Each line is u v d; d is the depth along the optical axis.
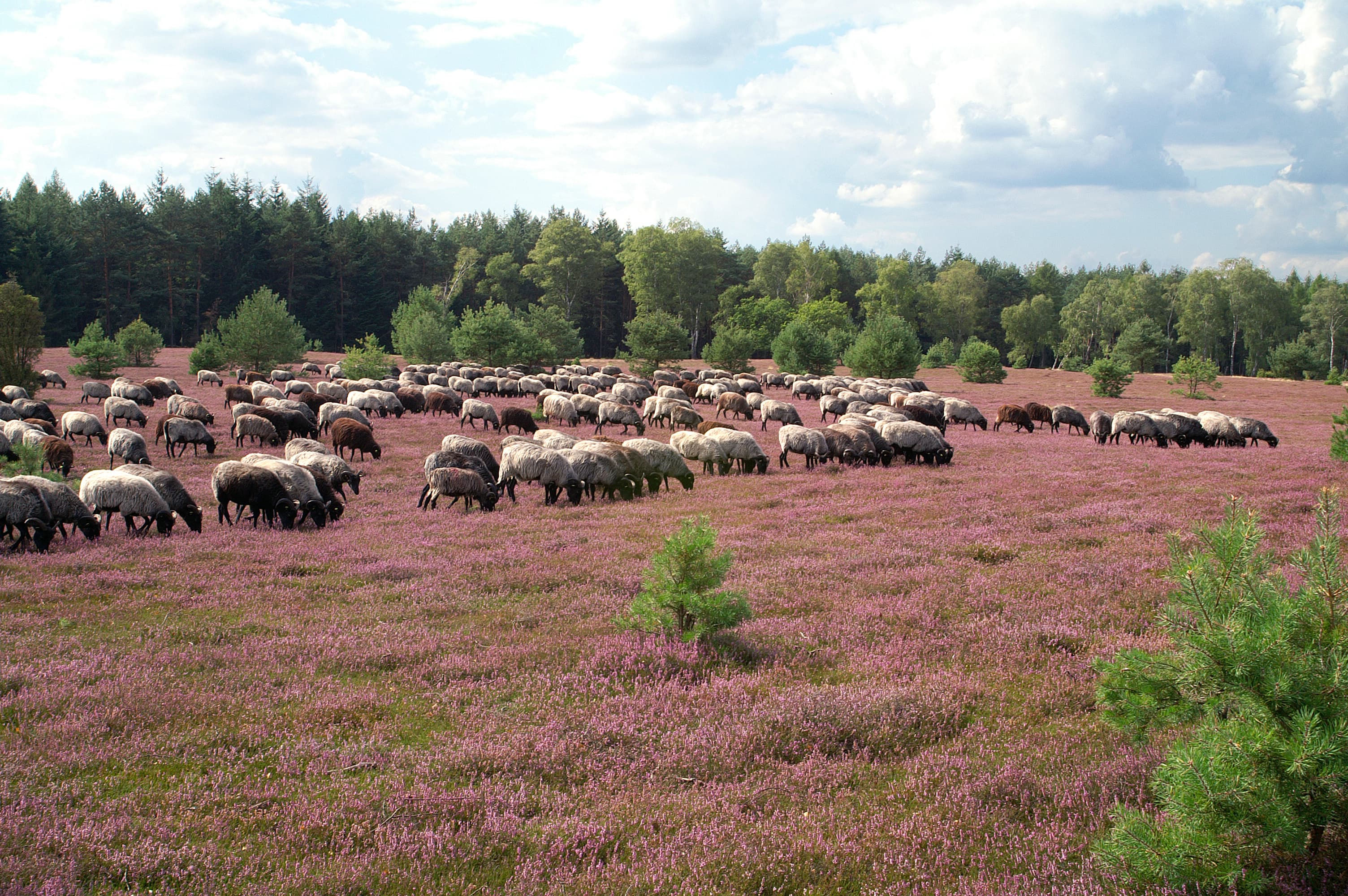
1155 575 12.66
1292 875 4.59
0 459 19.59
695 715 7.68
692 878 5.01
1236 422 35.12
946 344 119.75
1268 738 4.31
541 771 6.56
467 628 10.38
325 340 115.19
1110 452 31.66
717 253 135.62
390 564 13.52
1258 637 4.47
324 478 19.69
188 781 6.11
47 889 4.58
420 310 90.94
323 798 6.02
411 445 31.78
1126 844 4.56
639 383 56.53
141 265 100.62
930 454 28.53
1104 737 7.06
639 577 12.72
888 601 11.49
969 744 7.07
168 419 27.17
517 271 136.88
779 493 21.69
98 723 7.13
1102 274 182.75
